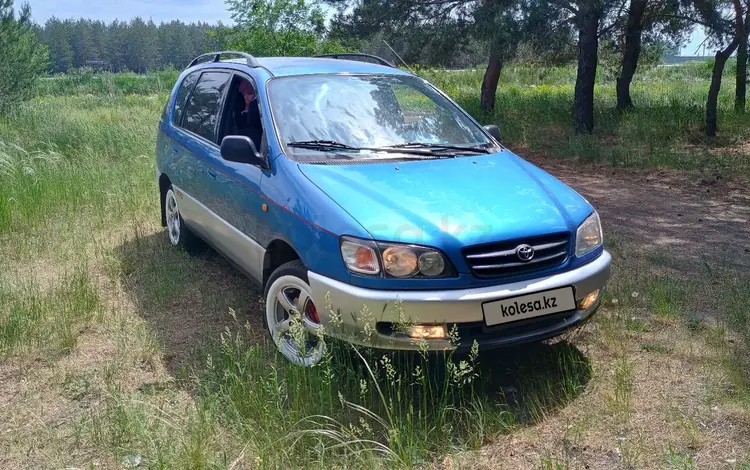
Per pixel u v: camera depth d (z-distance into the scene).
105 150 11.34
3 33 15.89
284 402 3.74
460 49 17.69
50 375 4.17
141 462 3.29
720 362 4.19
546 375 4.08
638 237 7.03
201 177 5.39
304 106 4.75
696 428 3.49
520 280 3.68
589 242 4.02
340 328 3.70
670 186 9.86
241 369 3.91
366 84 5.12
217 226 5.17
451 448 3.37
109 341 4.64
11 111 14.97
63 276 5.82
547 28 13.88
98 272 5.97
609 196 9.21
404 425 3.50
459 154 4.64
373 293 3.54
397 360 3.99
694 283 5.54
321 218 3.81
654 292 5.20
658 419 3.62
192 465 3.18
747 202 8.77
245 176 4.62
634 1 16.08
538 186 4.26
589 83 14.61
